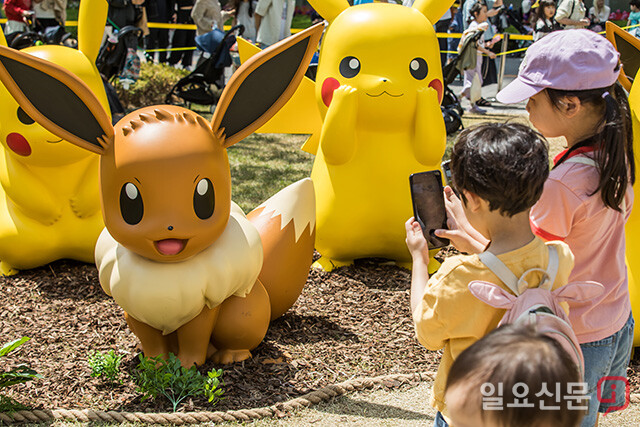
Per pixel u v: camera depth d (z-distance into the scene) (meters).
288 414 3.41
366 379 3.74
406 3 10.34
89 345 4.14
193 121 3.32
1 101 4.59
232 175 8.26
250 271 3.66
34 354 4.02
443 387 2.22
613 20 23.30
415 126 4.98
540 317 1.97
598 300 2.40
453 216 2.59
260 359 3.95
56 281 5.17
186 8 14.41
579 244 2.41
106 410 3.40
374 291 5.11
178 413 3.32
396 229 5.20
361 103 4.91
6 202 5.17
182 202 3.21
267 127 5.47
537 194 1.99
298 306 4.79
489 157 1.97
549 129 2.47
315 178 5.36
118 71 9.58
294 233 4.23
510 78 15.99
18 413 3.26
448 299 2.10
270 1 12.16
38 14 11.23
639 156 3.80
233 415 3.33
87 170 5.03
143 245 3.26
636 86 3.81
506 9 14.85
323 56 5.13
